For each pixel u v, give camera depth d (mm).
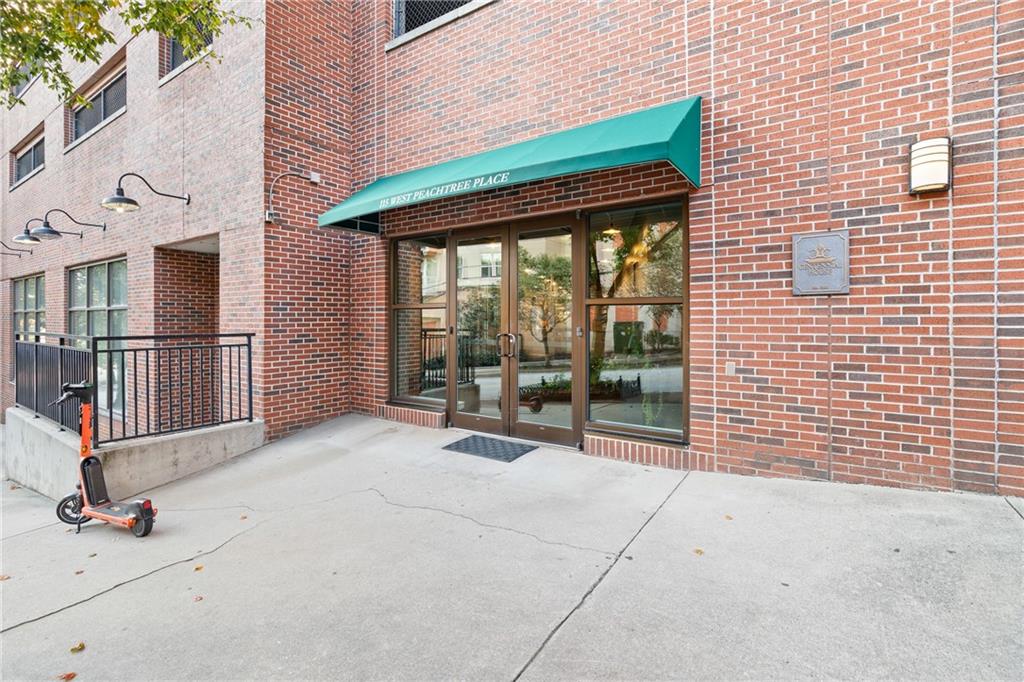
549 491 4230
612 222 5141
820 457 3982
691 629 2402
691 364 4508
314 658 2336
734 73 4340
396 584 2930
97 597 2971
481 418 6102
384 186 6242
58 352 6191
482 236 6082
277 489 4715
